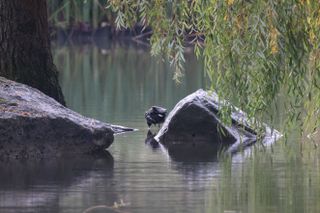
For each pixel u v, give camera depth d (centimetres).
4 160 2167
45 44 2720
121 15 2003
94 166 2073
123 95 3903
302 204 1639
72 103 3575
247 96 2006
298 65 1931
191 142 2527
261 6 1889
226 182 1855
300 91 1970
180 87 4238
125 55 6800
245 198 1691
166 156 2241
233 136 2514
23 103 2255
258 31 1891
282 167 2041
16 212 1581
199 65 5712
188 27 1998
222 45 1941
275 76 1950
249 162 2127
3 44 2683
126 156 2238
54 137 2228
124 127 2784
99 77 4988
